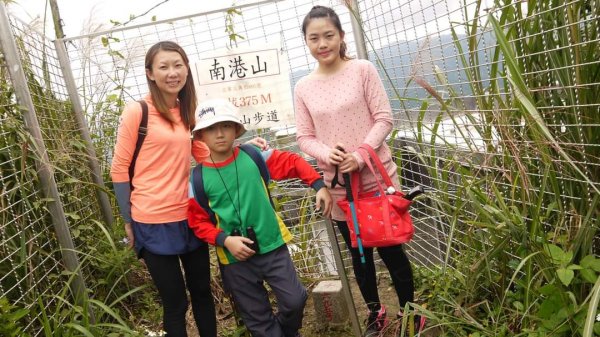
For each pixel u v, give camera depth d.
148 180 2.31
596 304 1.44
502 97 2.22
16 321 2.42
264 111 3.21
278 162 2.42
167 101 2.40
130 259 3.33
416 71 2.42
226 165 2.28
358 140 2.40
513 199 2.04
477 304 2.22
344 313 2.95
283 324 2.39
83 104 3.54
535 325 1.94
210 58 3.18
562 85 1.84
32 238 2.56
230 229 2.29
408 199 2.30
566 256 1.75
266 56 3.16
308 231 3.62
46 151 2.70
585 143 1.82
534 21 1.90
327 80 2.44
